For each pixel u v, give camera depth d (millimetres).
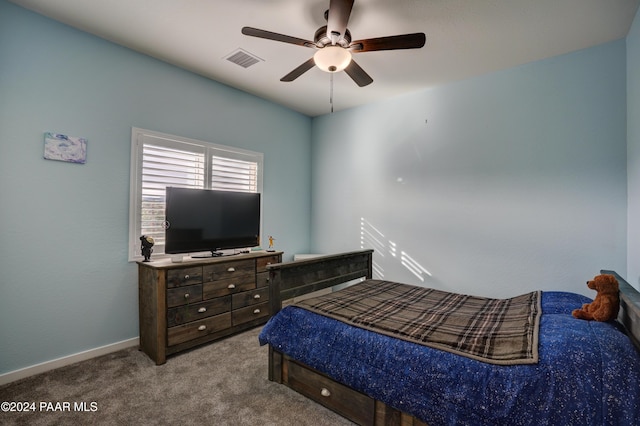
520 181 2943
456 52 2717
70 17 2322
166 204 2797
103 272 2629
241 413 1852
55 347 2383
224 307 2965
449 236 3375
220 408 1897
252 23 2357
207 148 3359
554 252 2773
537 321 1628
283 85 3545
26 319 2250
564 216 2729
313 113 4562
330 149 4500
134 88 2795
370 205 4051
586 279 2627
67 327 2443
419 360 1477
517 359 1309
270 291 2152
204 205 3072
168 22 2365
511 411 1213
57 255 2393
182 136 3146
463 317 1909
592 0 2031
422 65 2965
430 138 3521
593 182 2602
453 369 1382
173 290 2580
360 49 2059
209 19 2320
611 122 2527
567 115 2713
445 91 3414
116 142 2693
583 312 1575
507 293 3008
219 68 3135
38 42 2285
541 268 2832
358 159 4184
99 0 2119
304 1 2090
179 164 3121
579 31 2389
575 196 2680
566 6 2094
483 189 3154
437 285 3453
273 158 4141
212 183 3412
